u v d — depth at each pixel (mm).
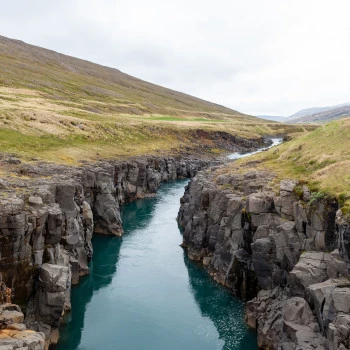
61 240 49750
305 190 43188
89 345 39312
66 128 108125
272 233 44375
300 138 76500
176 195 106000
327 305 30562
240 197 53031
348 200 37406
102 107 182000
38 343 26547
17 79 186375
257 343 38969
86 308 46500
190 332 41938
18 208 36844
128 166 95000
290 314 32969
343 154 54812
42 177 55562
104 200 71688
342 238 33406
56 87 199750
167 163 122812
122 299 48875
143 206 93938
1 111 98125
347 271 33062
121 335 41281
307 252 38438
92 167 73812
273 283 42969
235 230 51344
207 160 139000
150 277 55375
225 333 41625
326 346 29047
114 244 68125
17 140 83062
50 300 36781
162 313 45812
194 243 61781
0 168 56406
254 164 71938
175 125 172375
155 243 69125
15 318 29375
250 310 42594
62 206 49875
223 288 51906
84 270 54344
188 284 53250
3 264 35781
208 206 61188
